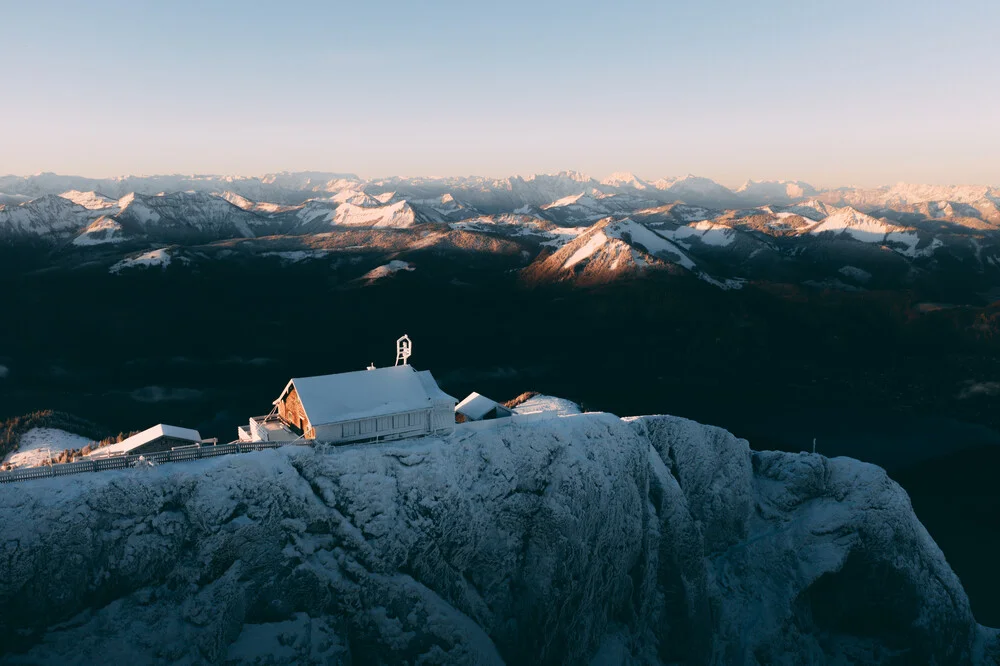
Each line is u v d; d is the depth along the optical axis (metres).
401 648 50.09
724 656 67.75
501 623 56.38
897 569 74.50
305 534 50.53
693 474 77.44
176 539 46.25
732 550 77.12
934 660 72.38
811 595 74.44
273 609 48.09
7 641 40.94
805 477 82.00
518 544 58.03
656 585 67.12
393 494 54.25
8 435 104.56
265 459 51.59
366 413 59.56
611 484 64.19
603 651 61.66
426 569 53.69
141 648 42.69
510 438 62.62
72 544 43.41
